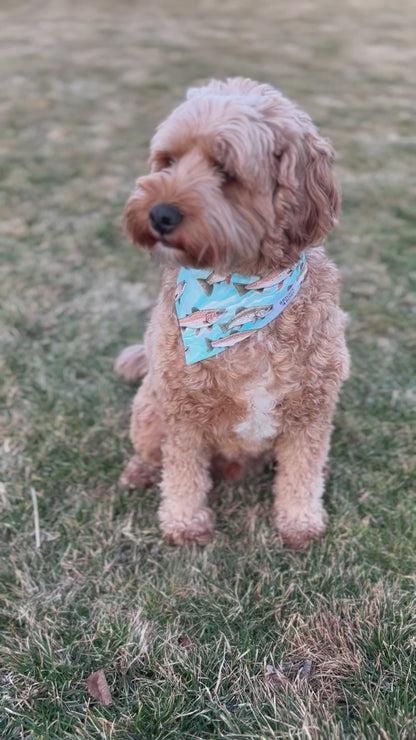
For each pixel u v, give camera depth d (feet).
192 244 2.53
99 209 5.79
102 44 11.80
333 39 12.71
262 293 2.82
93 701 2.73
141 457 3.57
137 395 3.44
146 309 4.60
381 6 16.71
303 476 3.24
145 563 3.22
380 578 3.09
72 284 4.80
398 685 2.74
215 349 2.85
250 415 2.97
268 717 2.63
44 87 9.14
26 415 3.85
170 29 13.29
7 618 2.99
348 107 8.66
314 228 2.74
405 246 5.26
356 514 3.37
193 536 3.30
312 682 2.77
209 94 2.63
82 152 6.96
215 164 2.56
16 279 4.82
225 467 3.53
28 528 3.32
